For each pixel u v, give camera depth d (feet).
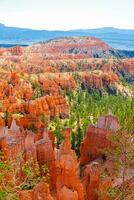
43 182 127.75
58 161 163.32
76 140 305.94
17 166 110.52
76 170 157.28
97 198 156.04
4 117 395.34
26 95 599.16
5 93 571.28
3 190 101.55
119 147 130.21
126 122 279.49
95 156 219.61
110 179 142.51
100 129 219.20
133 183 135.33
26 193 120.26
